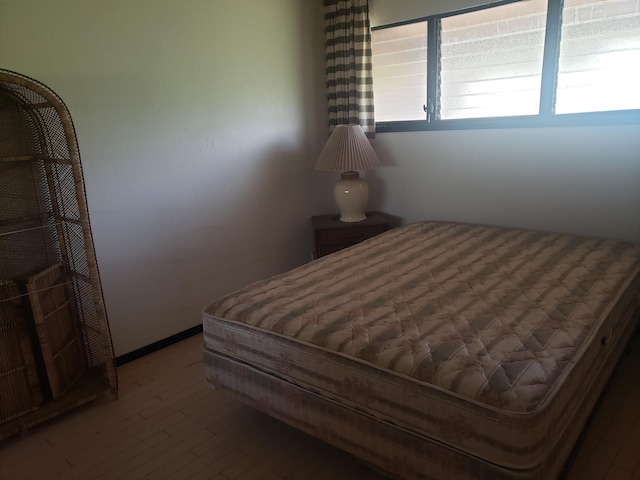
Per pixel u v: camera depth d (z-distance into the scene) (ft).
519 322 5.25
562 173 8.86
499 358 4.52
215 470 5.76
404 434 4.63
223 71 9.36
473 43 9.48
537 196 9.25
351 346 4.99
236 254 10.26
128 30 7.86
